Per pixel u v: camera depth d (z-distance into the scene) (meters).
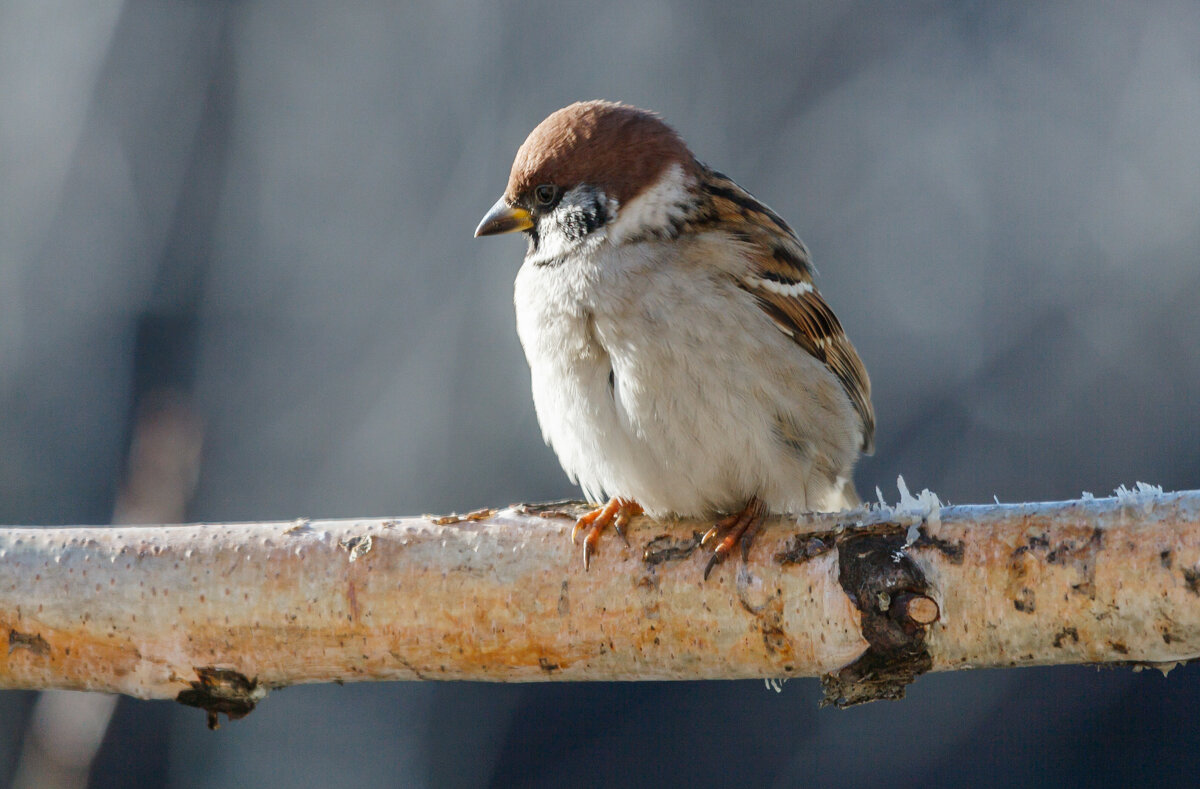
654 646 4.79
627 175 5.83
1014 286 14.66
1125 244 14.66
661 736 12.79
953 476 13.52
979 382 14.09
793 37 16.17
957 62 15.96
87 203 15.70
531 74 16.39
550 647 4.85
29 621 4.92
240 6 16.44
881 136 15.70
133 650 4.93
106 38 16.17
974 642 4.44
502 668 4.91
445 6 16.67
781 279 6.00
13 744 11.57
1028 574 4.36
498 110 16.34
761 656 4.70
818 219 15.44
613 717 12.92
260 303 15.50
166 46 16.31
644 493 5.69
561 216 5.88
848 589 4.53
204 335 15.26
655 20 16.41
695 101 16.16
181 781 11.92
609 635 4.81
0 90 15.94
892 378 14.30
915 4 16.14
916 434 13.87
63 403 14.49
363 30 16.67
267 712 12.98
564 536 4.89
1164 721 12.20
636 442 5.61
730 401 5.54
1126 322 14.15
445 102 16.44
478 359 14.66
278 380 14.99
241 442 14.63
